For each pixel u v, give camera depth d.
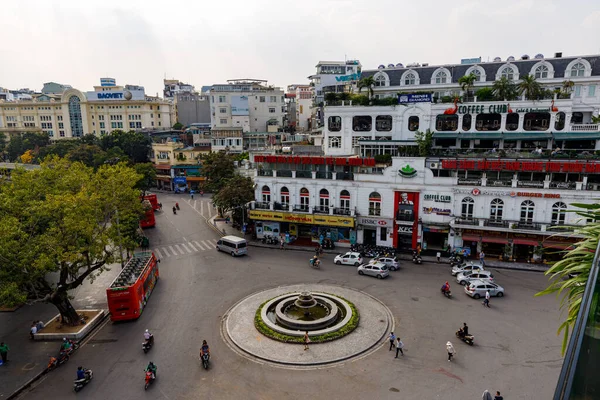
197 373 25.67
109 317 34.03
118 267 46.09
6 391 24.25
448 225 45.69
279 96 116.25
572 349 6.57
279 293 37.25
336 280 40.28
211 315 33.59
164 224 64.19
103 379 25.34
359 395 23.09
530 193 42.09
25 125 125.56
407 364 25.94
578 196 40.72
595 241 14.01
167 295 37.81
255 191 54.38
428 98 55.81
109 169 40.81
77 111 121.12
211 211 72.62
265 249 51.19
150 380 24.59
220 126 109.00
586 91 57.06
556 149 51.28
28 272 29.30
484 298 35.34
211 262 46.75
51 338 30.28
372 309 33.59
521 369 25.05
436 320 31.55
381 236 49.41
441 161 45.88
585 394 6.14
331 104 61.38
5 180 39.81
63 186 35.88
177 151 92.94
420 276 40.91
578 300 14.02
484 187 43.84
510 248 43.75
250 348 28.16
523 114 53.12
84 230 30.88
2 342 29.95
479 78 61.78
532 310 32.94
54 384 25.03
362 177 48.72
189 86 167.12
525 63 60.03
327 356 26.94
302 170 51.88
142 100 119.19
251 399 23.06
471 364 25.70
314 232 52.81
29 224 30.41
